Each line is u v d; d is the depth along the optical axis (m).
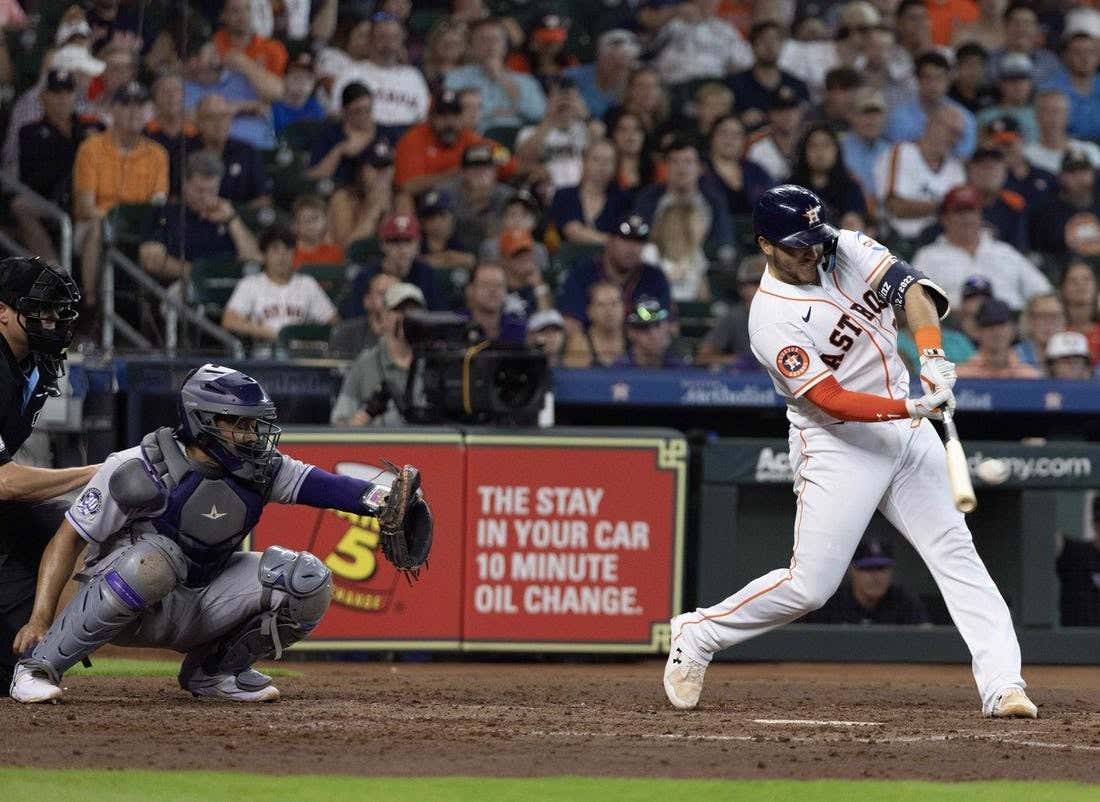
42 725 18.91
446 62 47.66
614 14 50.84
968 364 39.75
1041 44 53.16
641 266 40.84
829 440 21.34
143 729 18.77
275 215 41.03
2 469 20.92
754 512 34.75
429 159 44.28
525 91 48.19
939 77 48.88
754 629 22.23
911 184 47.28
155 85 36.88
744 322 40.09
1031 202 48.19
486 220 43.62
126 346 35.72
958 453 19.95
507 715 21.47
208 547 20.84
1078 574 35.12
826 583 21.61
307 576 21.17
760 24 48.59
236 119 42.97
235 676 22.30
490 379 32.09
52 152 36.16
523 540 32.47
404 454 31.97
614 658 34.09
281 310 38.53
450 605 32.28
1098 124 52.12
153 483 20.27
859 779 16.00
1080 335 41.12
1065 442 36.06
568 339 40.09
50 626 20.94
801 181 45.62
